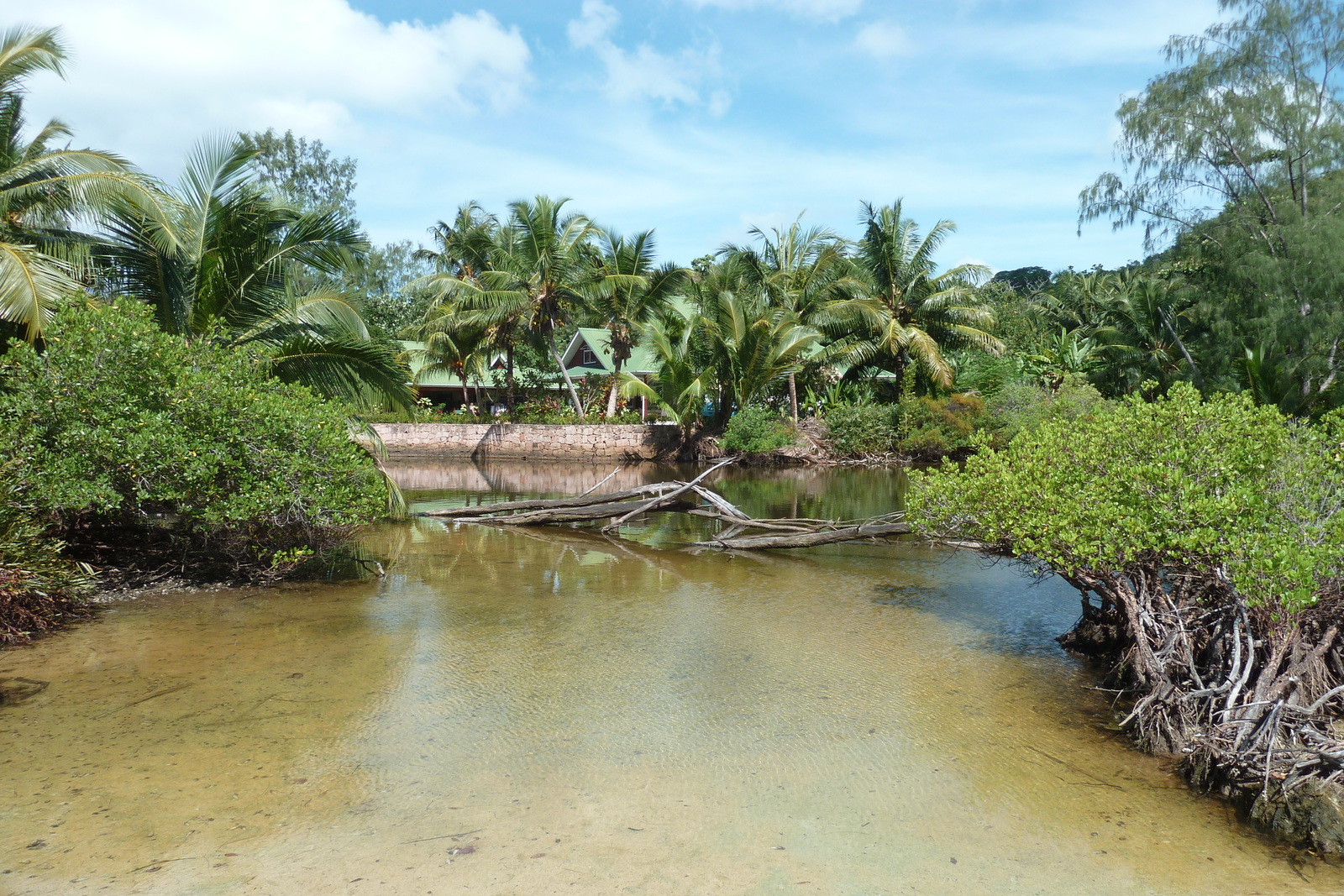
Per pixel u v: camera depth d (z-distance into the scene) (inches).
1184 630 233.9
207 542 381.7
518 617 338.3
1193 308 1024.2
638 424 1217.4
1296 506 224.7
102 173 402.9
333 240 479.2
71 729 216.4
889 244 1215.6
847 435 1159.0
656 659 285.9
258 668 266.5
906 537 546.0
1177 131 888.3
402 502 546.3
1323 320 798.5
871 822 177.5
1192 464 237.9
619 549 503.8
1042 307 1759.4
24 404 322.3
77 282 425.1
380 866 157.6
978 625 334.3
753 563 463.2
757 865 160.4
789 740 219.3
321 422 385.7
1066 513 251.9
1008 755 211.9
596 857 162.2
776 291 1250.6
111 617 322.0
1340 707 219.5
